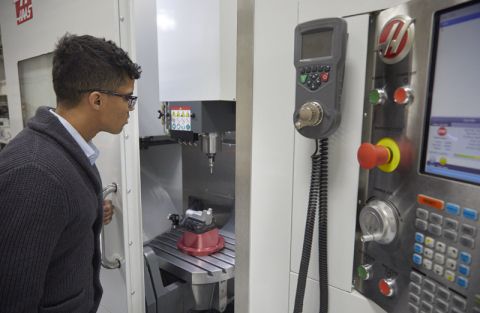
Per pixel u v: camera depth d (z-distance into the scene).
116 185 1.19
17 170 0.59
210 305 1.57
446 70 0.43
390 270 0.54
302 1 0.66
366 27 0.56
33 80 1.55
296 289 0.69
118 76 0.80
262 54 0.74
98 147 1.25
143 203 1.92
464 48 0.41
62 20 1.27
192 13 1.28
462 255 0.43
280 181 0.74
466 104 0.41
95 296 0.94
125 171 1.17
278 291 0.78
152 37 1.68
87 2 1.15
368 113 0.57
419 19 0.46
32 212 0.59
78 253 0.76
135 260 1.24
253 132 0.78
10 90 1.74
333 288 0.67
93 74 0.75
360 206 0.60
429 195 0.47
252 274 0.83
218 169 1.85
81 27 1.20
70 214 0.66
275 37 0.71
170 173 2.04
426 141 0.47
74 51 0.74
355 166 0.60
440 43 0.44
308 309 0.72
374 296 0.58
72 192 0.66
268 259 0.79
